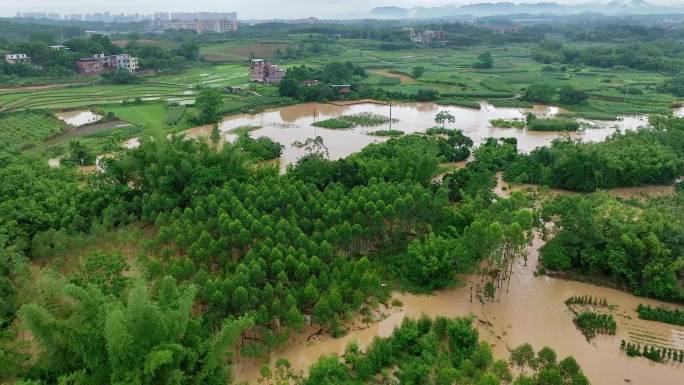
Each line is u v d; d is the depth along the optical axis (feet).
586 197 160.04
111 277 103.55
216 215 139.13
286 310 101.65
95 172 165.78
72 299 86.07
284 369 94.27
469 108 351.87
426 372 89.15
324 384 85.92
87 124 284.41
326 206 137.18
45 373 78.64
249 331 102.89
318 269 114.73
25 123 277.85
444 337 100.17
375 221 133.18
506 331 106.52
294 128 288.30
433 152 192.85
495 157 209.77
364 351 99.30
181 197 151.33
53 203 139.74
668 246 118.01
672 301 115.96
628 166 184.14
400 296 119.24
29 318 74.54
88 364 75.51
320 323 104.78
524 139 266.36
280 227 127.03
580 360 97.86
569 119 303.07
